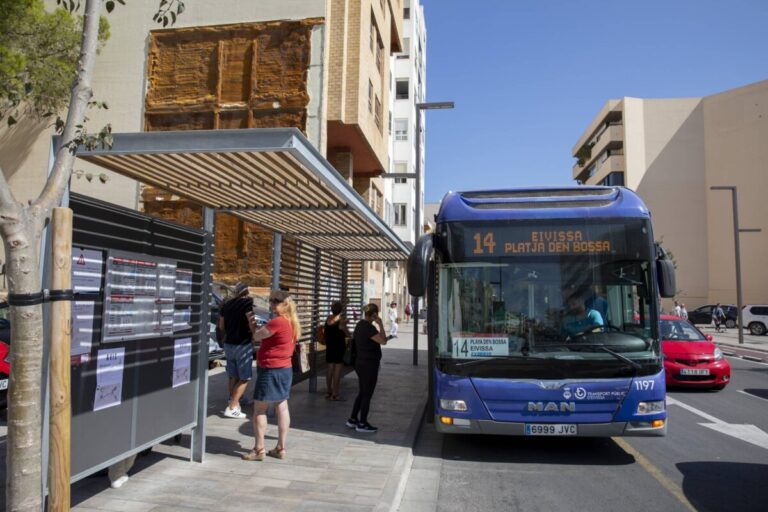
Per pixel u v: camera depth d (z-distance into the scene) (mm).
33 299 3156
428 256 6836
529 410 6508
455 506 5340
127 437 4824
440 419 6727
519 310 6801
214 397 9945
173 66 20078
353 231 9320
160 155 5188
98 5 3750
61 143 3529
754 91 50000
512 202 7230
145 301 5059
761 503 5465
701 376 12039
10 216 3100
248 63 19625
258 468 5855
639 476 6312
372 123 22266
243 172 5852
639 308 6781
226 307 8352
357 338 7871
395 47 28953
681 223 52406
